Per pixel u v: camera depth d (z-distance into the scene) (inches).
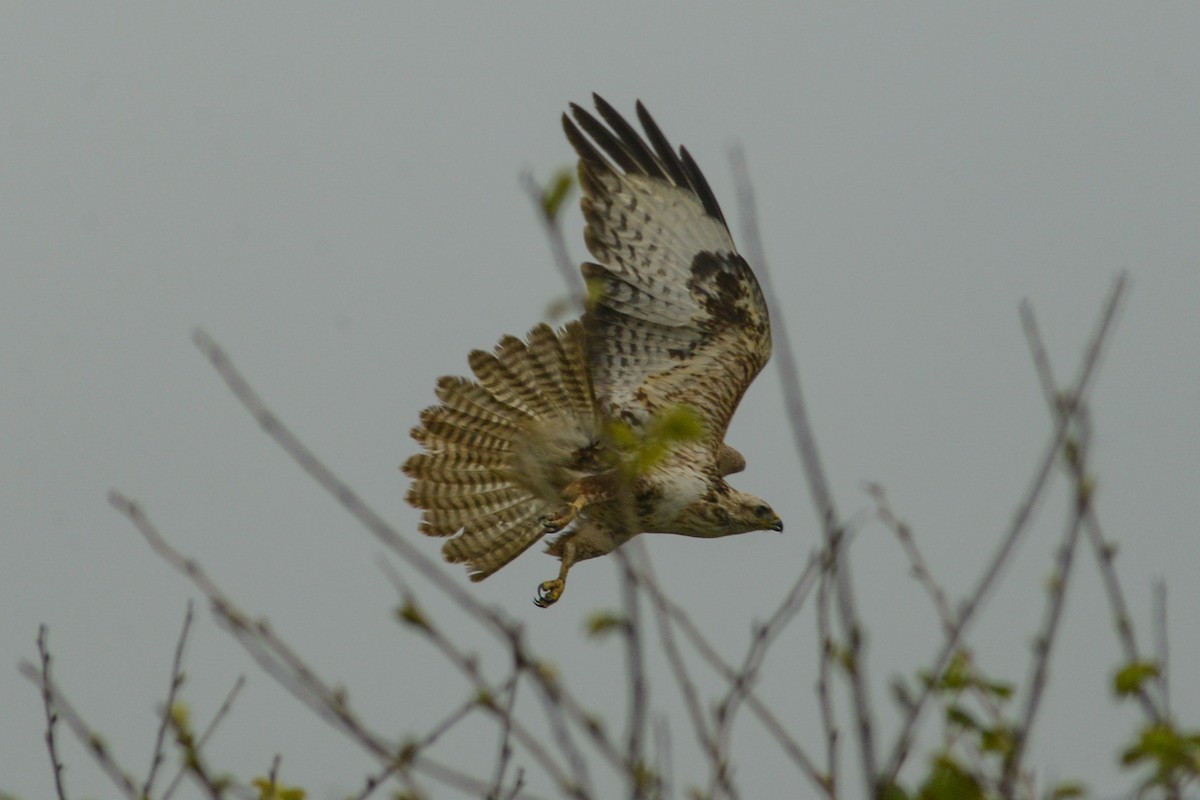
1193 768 249.9
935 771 238.2
